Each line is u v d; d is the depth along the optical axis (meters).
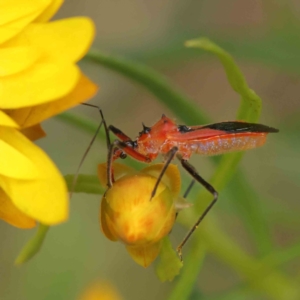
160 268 0.12
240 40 0.16
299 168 0.16
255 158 0.18
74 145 0.19
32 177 0.12
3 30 0.12
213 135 0.12
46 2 0.12
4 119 0.12
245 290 0.14
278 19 0.16
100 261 0.18
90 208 0.17
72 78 0.12
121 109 0.21
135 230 0.12
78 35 0.12
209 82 0.22
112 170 0.12
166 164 0.12
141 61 0.16
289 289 0.14
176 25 0.21
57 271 0.16
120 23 0.22
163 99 0.14
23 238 0.20
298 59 0.15
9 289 0.18
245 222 0.14
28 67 0.12
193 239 0.14
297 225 0.15
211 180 0.13
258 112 0.13
